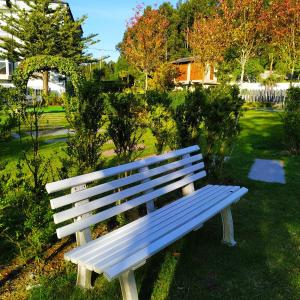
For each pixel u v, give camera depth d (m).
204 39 29.38
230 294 2.84
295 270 3.21
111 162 7.12
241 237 3.87
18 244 3.18
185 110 5.16
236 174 6.49
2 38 29.16
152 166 6.50
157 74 36.88
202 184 5.20
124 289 2.30
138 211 4.41
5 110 3.56
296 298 2.80
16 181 3.31
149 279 3.02
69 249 3.50
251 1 23.73
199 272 3.15
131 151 4.72
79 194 2.63
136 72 48.28
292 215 4.51
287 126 8.60
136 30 36.50
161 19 36.94
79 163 4.02
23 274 3.04
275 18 24.97
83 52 32.69
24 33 28.48
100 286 2.86
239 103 5.71
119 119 4.48
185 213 3.20
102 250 2.43
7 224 3.38
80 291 2.74
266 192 5.45
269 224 4.23
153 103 5.24
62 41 29.52
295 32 26.89
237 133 5.91
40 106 3.77
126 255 2.32
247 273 3.15
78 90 4.21
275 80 37.09
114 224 4.10
